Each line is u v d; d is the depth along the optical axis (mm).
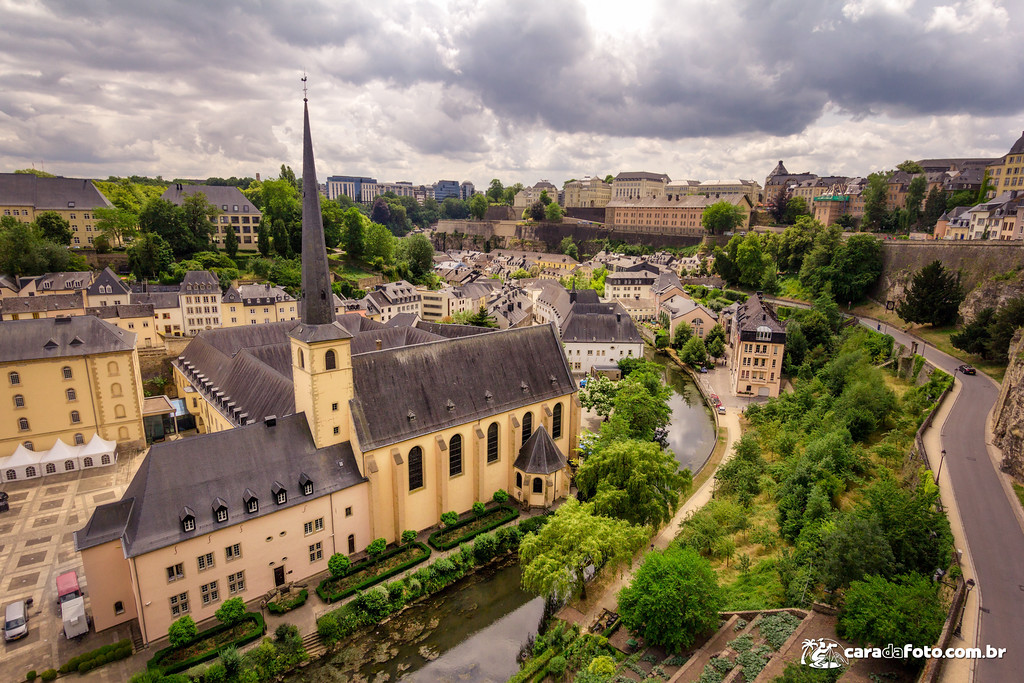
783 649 45625
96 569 54094
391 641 58844
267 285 164750
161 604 54156
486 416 78688
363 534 68812
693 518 72688
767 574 59031
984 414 81375
